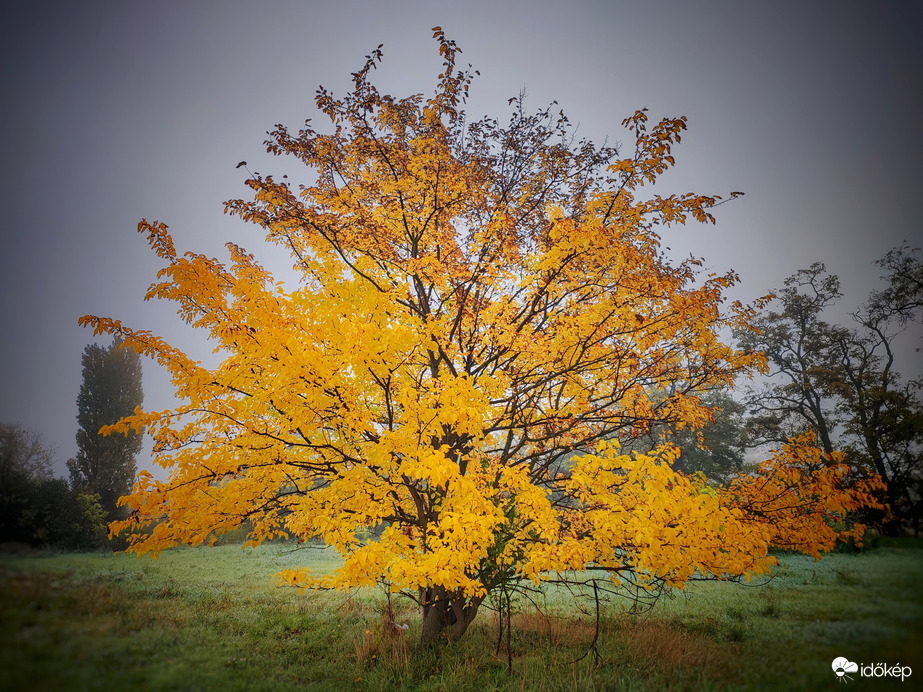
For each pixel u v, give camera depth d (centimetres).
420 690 466
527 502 455
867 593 414
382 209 656
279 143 627
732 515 424
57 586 423
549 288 575
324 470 527
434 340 586
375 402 641
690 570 413
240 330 439
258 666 457
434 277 581
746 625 560
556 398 646
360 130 629
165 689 341
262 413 480
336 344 464
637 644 560
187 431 459
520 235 640
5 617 335
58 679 298
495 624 702
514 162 677
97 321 438
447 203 624
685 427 605
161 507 447
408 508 631
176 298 460
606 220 511
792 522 443
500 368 661
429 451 426
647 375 592
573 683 453
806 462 471
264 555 1435
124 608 467
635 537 398
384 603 819
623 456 450
